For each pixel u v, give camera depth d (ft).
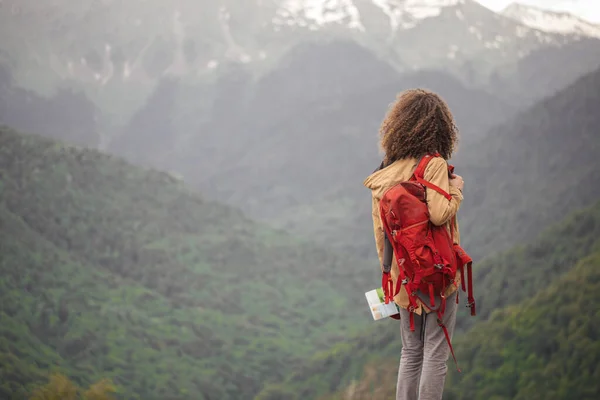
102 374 256.11
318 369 255.09
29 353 245.45
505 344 207.21
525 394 179.93
